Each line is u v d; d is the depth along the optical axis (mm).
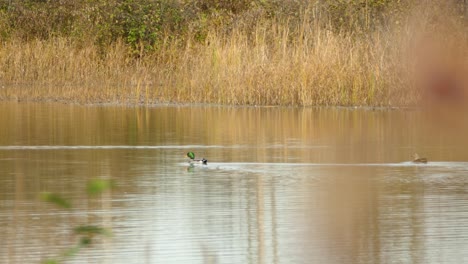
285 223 35750
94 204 38719
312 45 85938
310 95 81250
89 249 31734
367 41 83312
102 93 86375
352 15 90625
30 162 49406
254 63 83188
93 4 101312
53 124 66188
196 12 103188
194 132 62906
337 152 53875
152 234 33812
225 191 41750
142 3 100938
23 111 75188
